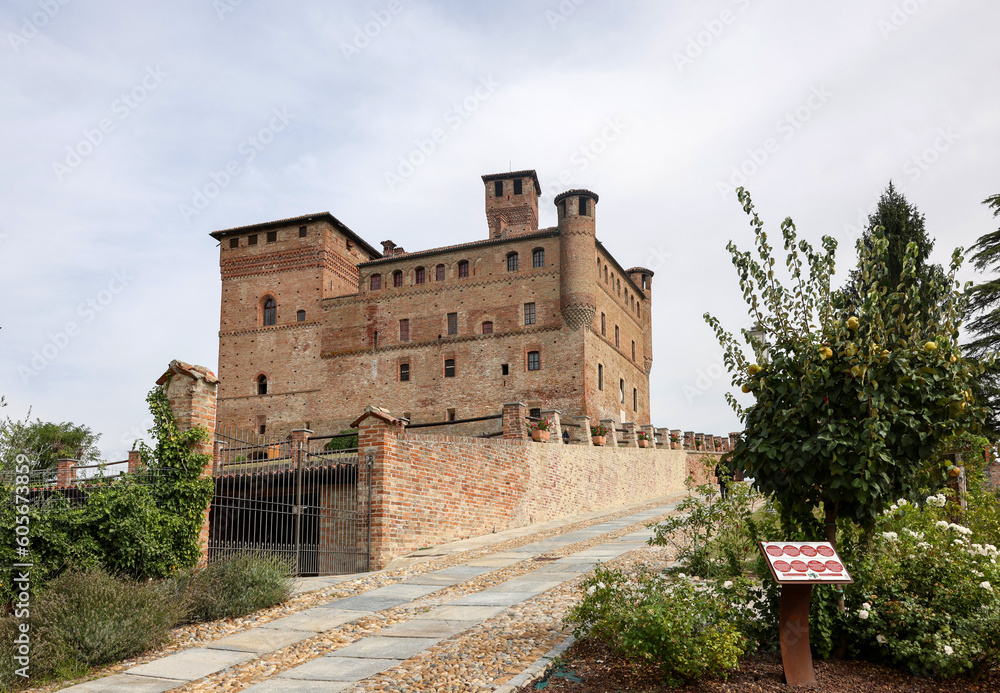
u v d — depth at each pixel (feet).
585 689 20.03
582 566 39.83
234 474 46.14
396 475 50.55
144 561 35.99
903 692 19.30
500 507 65.72
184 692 23.32
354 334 158.20
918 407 21.99
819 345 22.48
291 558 43.65
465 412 146.30
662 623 19.76
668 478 124.36
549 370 141.90
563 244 143.84
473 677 21.72
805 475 22.13
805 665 20.04
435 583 38.75
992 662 20.52
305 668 24.72
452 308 151.94
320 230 164.86
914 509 26.99
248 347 165.48
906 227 73.05
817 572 19.66
